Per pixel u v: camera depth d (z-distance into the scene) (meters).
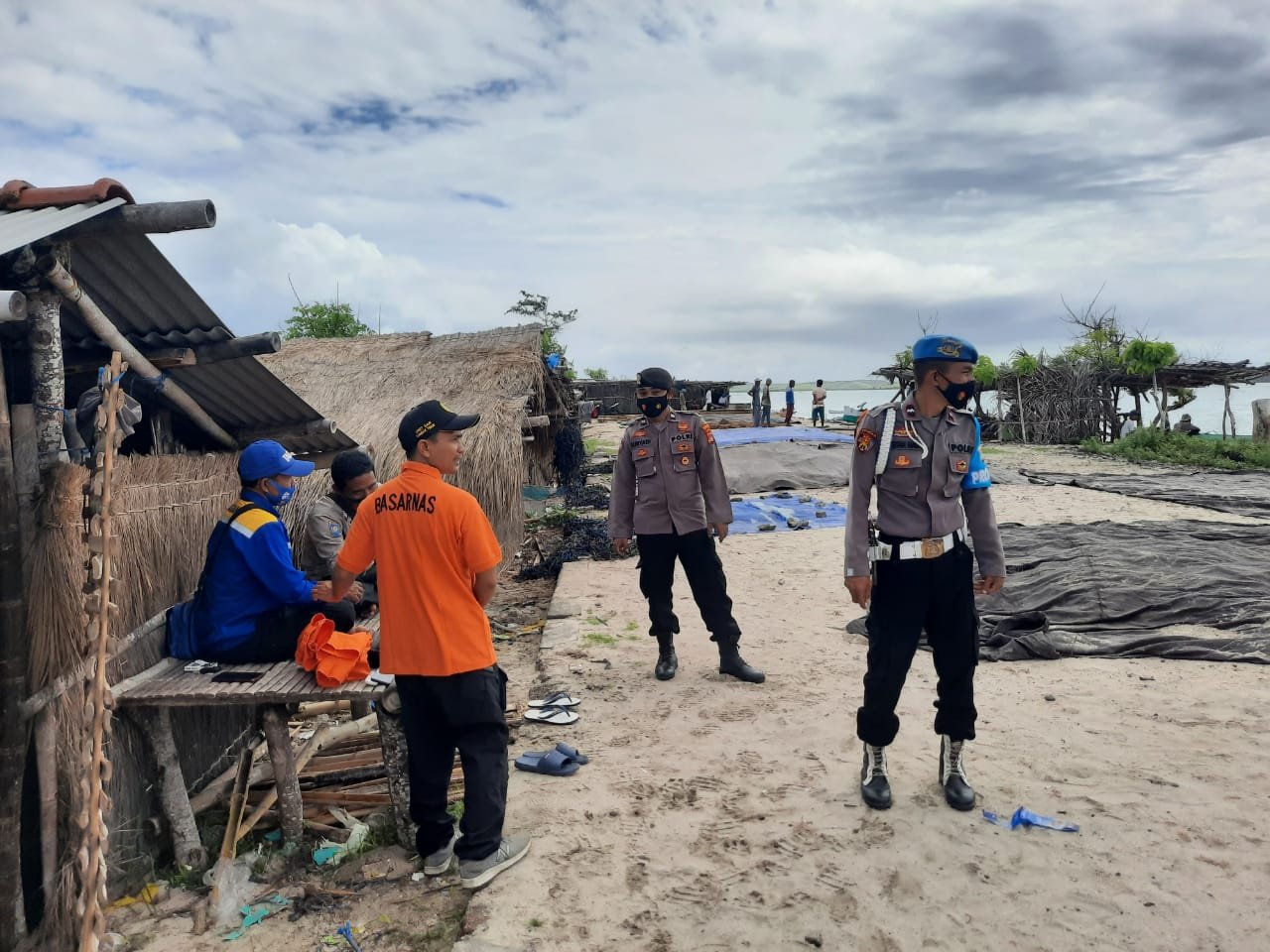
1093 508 12.01
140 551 3.75
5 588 2.84
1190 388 24.25
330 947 3.01
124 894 3.40
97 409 3.15
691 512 5.37
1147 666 5.61
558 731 4.76
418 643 3.16
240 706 4.75
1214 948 2.74
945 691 3.68
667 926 2.97
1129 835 3.42
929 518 3.50
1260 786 3.79
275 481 3.99
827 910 3.03
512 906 3.09
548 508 13.37
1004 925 2.90
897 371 27.72
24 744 2.90
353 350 10.80
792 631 6.66
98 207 3.06
